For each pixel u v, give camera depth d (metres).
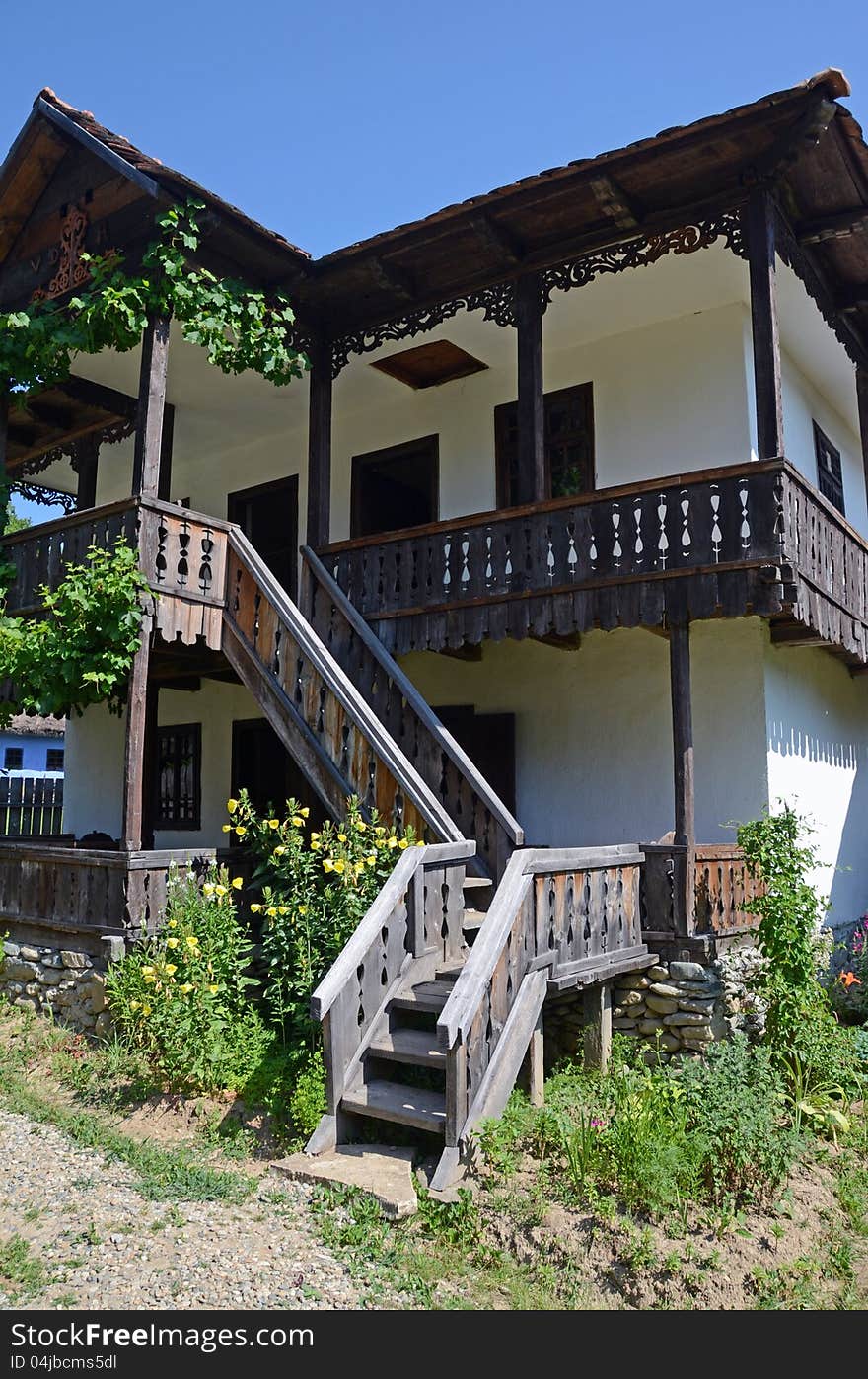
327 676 8.44
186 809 15.03
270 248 9.84
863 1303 4.89
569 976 7.04
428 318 10.52
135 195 9.52
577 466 11.41
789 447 11.62
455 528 9.84
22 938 9.30
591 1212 5.25
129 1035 7.57
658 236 9.14
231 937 7.43
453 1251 4.93
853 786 12.86
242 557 9.45
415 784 7.68
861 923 11.26
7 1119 6.71
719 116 7.94
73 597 8.65
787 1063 7.55
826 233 9.48
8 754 29.08
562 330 11.16
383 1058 6.19
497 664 11.89
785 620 9.95
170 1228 5.04
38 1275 4.57
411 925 6.73
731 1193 5.73
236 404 12.98
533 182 8.76
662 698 10.70
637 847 8.32
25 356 10.14
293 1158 5.67
